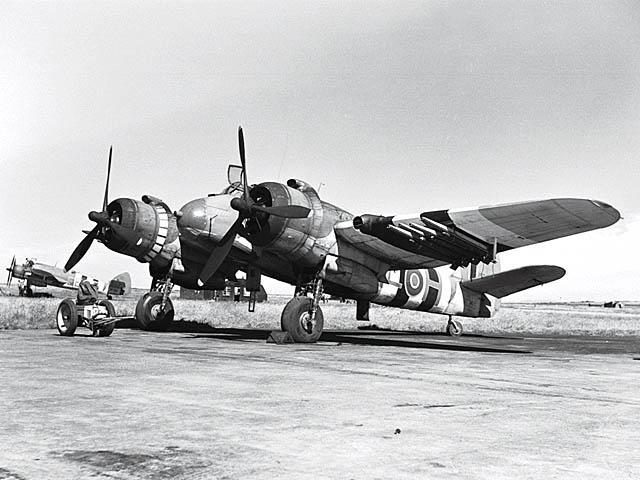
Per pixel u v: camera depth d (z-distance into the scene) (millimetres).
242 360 11906
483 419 6359
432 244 16516
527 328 40469
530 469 4453
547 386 9203
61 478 4109
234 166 20859
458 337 27062
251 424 5871
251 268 20625
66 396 7312
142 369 10086
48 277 57250
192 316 32688
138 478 4125
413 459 4684
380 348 16516
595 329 42344
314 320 17125
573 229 15359
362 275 18078
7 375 9125
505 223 15445
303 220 16578
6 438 5207
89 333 19250
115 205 20516
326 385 8609
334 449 4949
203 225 19641
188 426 5742
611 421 6379
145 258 20984
